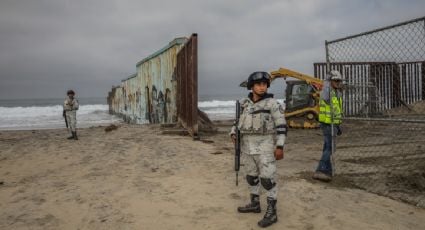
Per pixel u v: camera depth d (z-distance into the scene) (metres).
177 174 6.79
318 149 10.18
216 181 6.15
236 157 4.54
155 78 19.97
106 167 7.60
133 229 4.17
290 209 4.64
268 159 4.09
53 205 5.07
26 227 4.30
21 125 33.69
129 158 8.55
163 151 9.43
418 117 12.77
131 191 5.65
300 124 16.17
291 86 16.53
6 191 5.88
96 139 12.17
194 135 11.79
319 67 18.69
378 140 11.67
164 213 4.63
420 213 4.65
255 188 4.46
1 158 8.98
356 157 8.69
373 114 10.55
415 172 6.82
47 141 11.91
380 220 4.31
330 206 4.79
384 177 6.59
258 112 4.09
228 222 4.25
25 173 7.31
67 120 12.31
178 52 15.32
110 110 52.44
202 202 5.00
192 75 11.74
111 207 4.91
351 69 17.86
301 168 7.31
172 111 16.67
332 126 6.27
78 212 4.76
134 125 17.69
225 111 60.81
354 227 4.08
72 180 6.52
